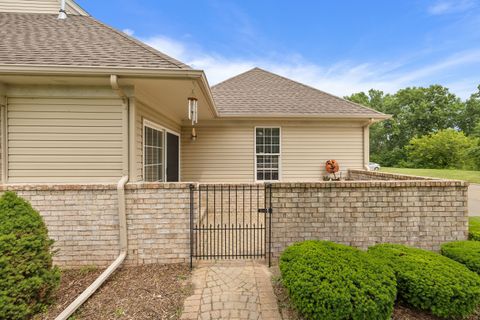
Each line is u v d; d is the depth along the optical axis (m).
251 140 7.42
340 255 2.75
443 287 2.40
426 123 37.12
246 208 6.78
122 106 3.96
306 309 2.25
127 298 2.79
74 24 4.73
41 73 3.40
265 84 8.86
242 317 2.49
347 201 3.74
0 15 4.85
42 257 2.66
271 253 3.70
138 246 3.62
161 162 5.60
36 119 3.89
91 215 3.61
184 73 3.50
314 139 7.44
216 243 4.41
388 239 3.75
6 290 2.33
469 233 3.84
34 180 3.89
